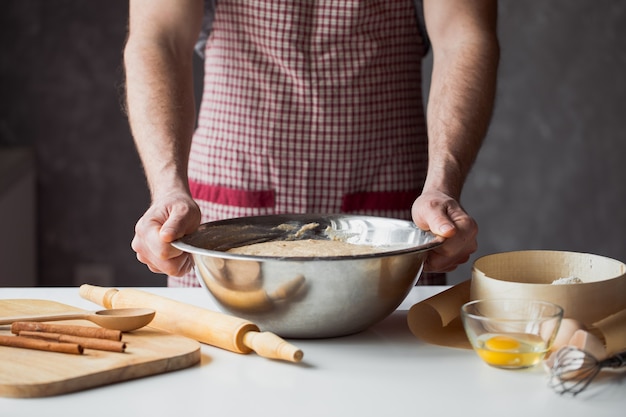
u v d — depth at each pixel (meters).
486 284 1.19
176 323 1.21
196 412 0.95
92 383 1.02
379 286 1.16
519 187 3.54
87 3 3.31
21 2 3.29
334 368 1.10
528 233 3.56
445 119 1.61
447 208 1.30
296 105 1.81
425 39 1.91
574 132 3.52
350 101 1.81
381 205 1.87
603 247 3.56
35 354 1.09
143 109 1.61
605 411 0.95
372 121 1.83
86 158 3.37
